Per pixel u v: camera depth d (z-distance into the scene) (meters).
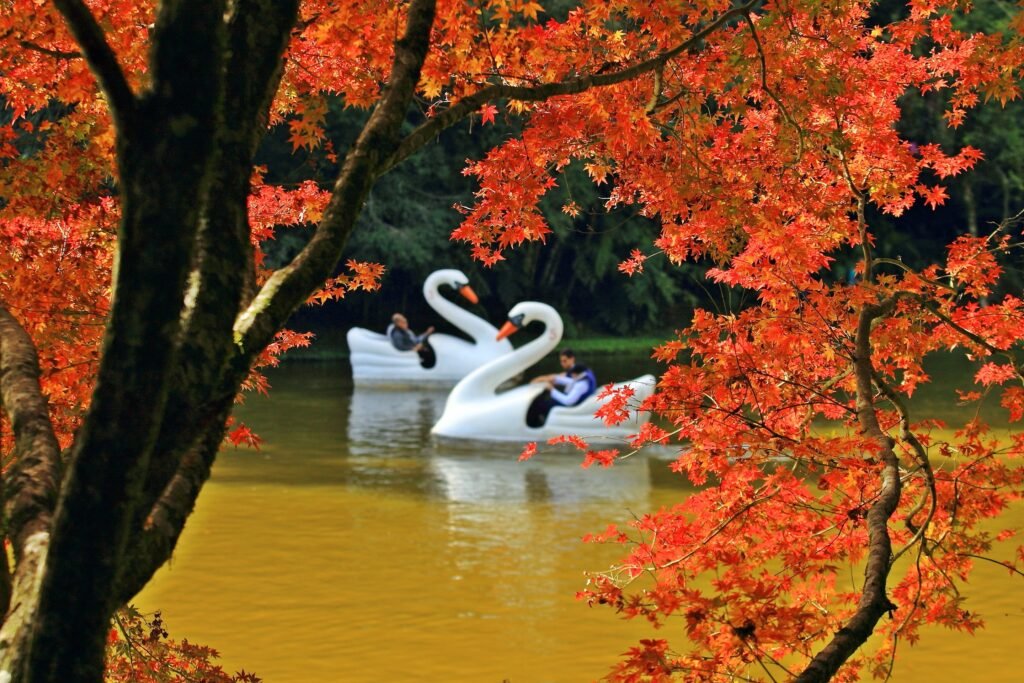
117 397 4.00
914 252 56.12
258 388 10.60
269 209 10.27
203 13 3.96
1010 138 54.22
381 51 9.23
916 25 10.76
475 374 30.22
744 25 10.13
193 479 4.68
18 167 9.28
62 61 9.41
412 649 13.14
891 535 9.41
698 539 8.68
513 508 20.91
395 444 28.50
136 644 8.64
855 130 10.73
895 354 10.00
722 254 10.20
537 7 10.21
